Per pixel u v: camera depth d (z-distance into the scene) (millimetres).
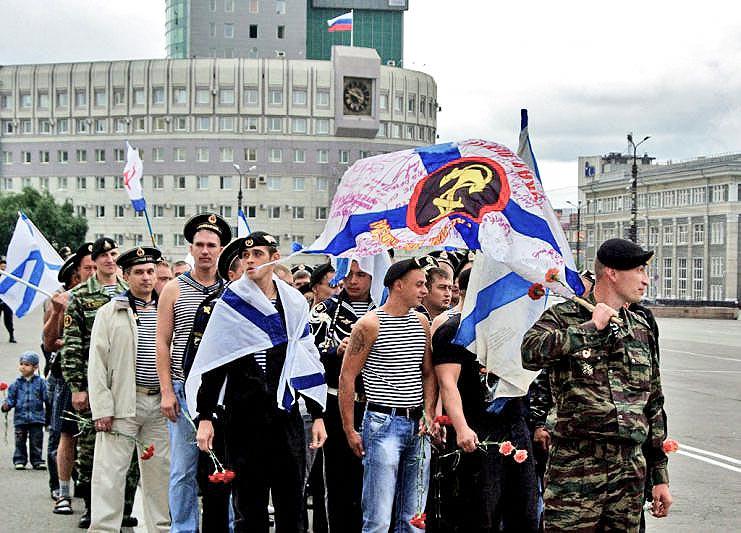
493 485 6215
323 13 135250
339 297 7559
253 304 6020
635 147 55656
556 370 5047
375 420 6332
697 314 61656
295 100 106562
